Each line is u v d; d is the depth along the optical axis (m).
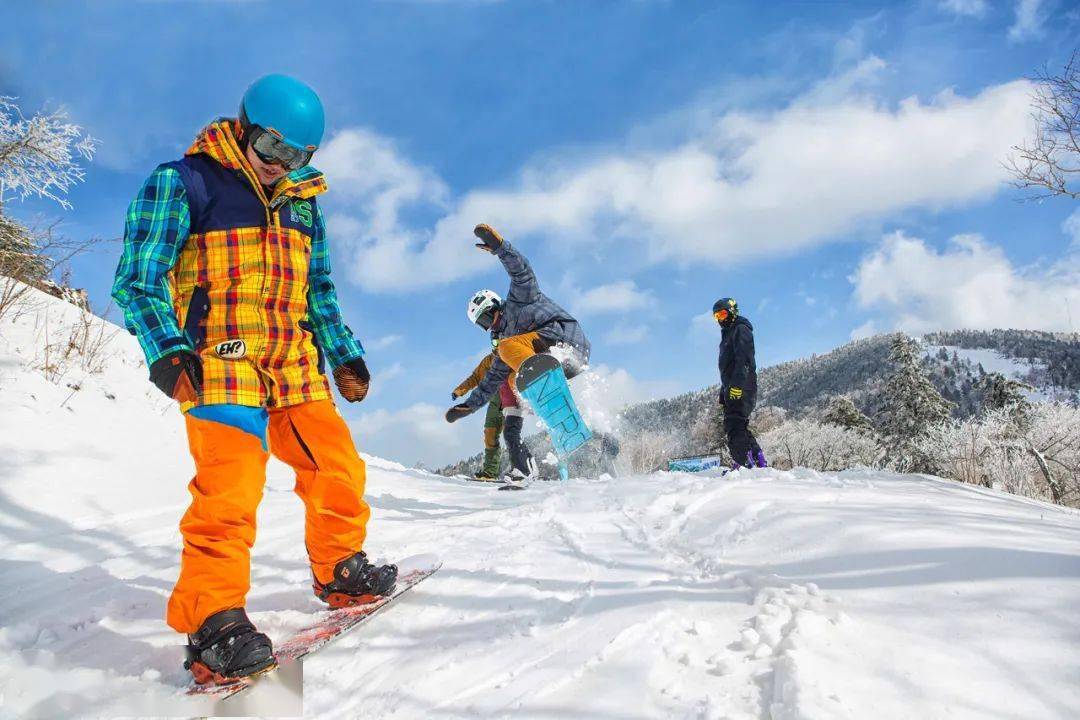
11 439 4.36
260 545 3.46
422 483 6.23
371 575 2.38
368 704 1.79
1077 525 3.13
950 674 1.56
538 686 1.74
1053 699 1.46
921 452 22.20
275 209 2.26
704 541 2.89
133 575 3.05
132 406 5.78
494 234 5.79
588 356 6.19
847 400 40.44
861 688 1.52
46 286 7.20
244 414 2.09
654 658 1.80
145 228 2.03
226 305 2.15
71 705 1.83
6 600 2.71
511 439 6.57
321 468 2.34
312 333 2.48
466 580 2.66
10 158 5.99
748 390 6.51
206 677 1.89
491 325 6.67
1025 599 1.86
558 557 2.90
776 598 2.07
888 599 1.99
